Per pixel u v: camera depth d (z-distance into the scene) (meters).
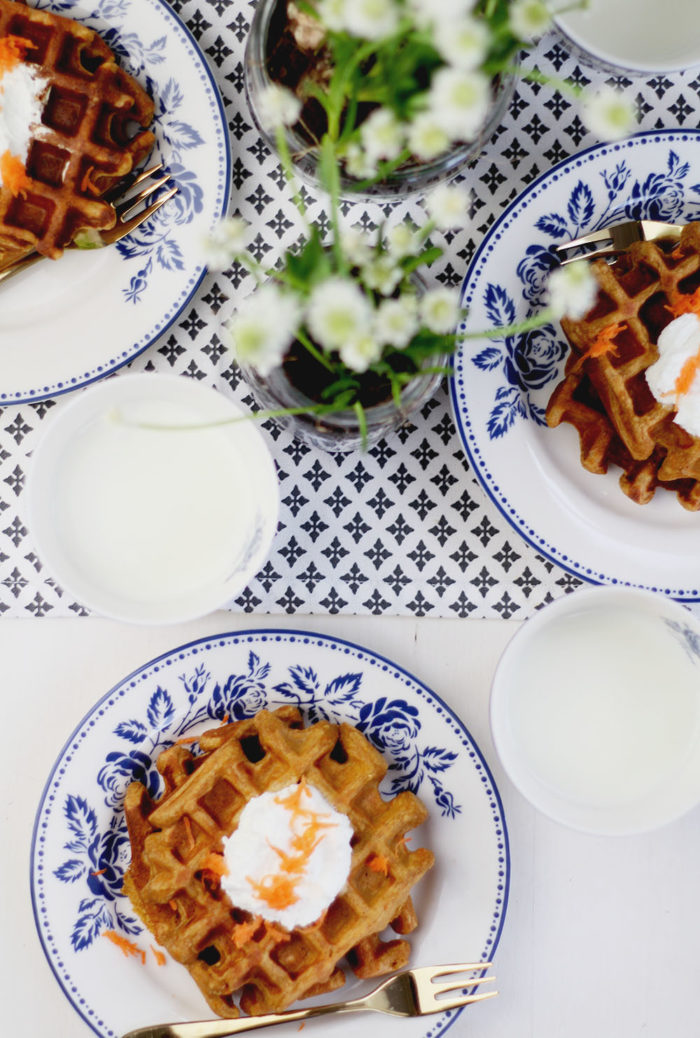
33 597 0.78
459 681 0.79
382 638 0.79
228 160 0.76
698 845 0.80
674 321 0.74
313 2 0.65
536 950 0.79
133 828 0.76
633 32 0.75
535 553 0.79
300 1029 0.76
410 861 0.75
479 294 0.76
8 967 0.78
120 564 0.76
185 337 0.78
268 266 0.78
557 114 0.78
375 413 0.68
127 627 0.79
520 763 0.74
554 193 0.76
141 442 0.76
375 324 0.62
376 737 0.77
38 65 0.73
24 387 0.76
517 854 0.80
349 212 0.78
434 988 0.76
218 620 0.79
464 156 0.70
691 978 0.80
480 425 0.76
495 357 0.76
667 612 0.75
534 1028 0.79
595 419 0.76
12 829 0.79
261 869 0.73
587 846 0.80
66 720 0.79
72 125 0.75
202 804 0.75
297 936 0.75
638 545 0.77
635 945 0.80
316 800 0.74
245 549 0.75
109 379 0.74
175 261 0.76
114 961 0.77
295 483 0.79
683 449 0.74
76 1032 0.78
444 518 0.79
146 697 0.77
